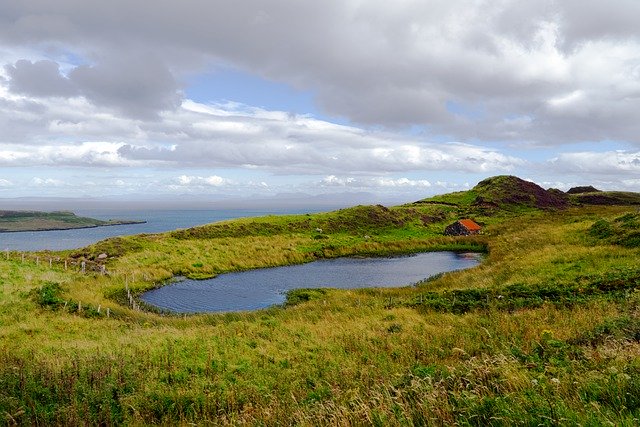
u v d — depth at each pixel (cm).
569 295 2369
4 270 3747
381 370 1271
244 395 1166
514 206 11931
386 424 682
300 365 1563
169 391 1210
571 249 3894
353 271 5566
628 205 12712
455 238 7869
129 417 995
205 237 7044
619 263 2997
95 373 1251
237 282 4925
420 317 2373
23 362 1319
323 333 2106
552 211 11088
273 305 3838
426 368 1088
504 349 1345
